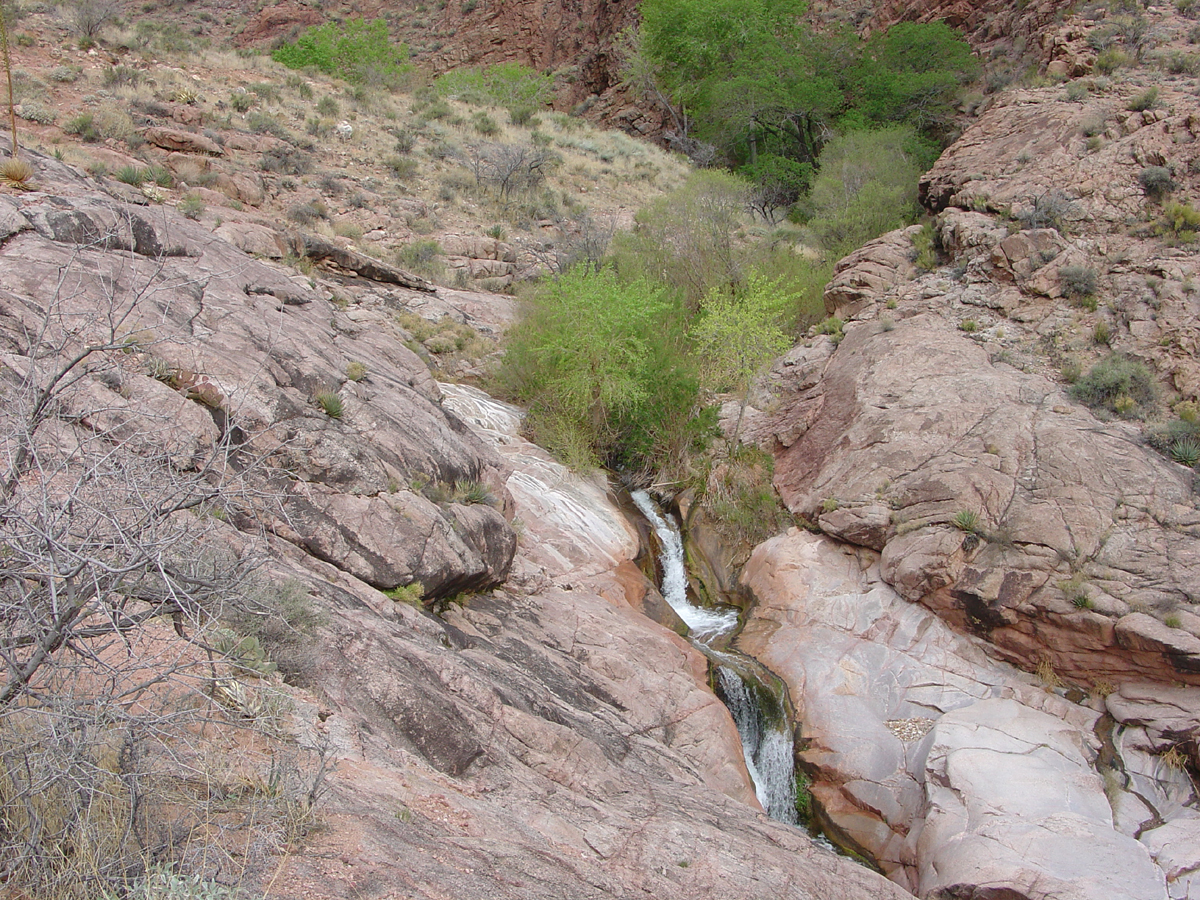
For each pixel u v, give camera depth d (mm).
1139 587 10828
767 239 25734
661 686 9703
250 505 4113
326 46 40875
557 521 13039
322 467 8211
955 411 14023
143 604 4406
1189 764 9656
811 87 36062
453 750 5879
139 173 17375
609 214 28891
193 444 4262
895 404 14727
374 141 27547
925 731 10711
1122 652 10555
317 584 6859
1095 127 18375
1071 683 11086
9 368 5035
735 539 14812
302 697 5430
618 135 39562
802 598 12805
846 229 24453
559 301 15578
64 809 3275
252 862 3518
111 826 3254
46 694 3236
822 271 21516
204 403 7832
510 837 5012
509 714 6672
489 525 9883
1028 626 11188
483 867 4383
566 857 5160
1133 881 7934
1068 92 20078
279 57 41500
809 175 34188
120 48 25078
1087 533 11586
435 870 4086
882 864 9586
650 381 15602
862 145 28906
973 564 11773
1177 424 12938
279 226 18031
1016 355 15180
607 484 15336
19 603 3172
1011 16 35656
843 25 40500
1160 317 14578
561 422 15398
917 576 11992
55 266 8016
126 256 9453
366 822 4246
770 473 15641
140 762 3504
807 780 10672
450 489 10273
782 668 11820
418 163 27156
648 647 10438
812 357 17766
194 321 8992
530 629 9648
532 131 34688
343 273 18734
